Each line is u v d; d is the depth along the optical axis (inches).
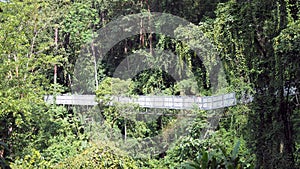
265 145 248.7
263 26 253.6
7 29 376.8
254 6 257.6
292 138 240.4
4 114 373.1
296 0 247.8
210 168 130.6
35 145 392.5
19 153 368.2
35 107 391.9
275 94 244.4
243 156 262.1
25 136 388.5
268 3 252.1
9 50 379.2
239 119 286.2
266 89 254.2
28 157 343.9
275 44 231.6
